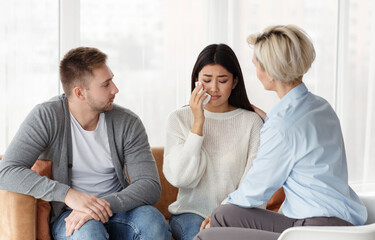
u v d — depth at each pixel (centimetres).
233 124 228
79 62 206
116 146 220
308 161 169
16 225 192
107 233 195
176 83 327
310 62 176
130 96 320
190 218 216
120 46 316
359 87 377
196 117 216
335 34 368
